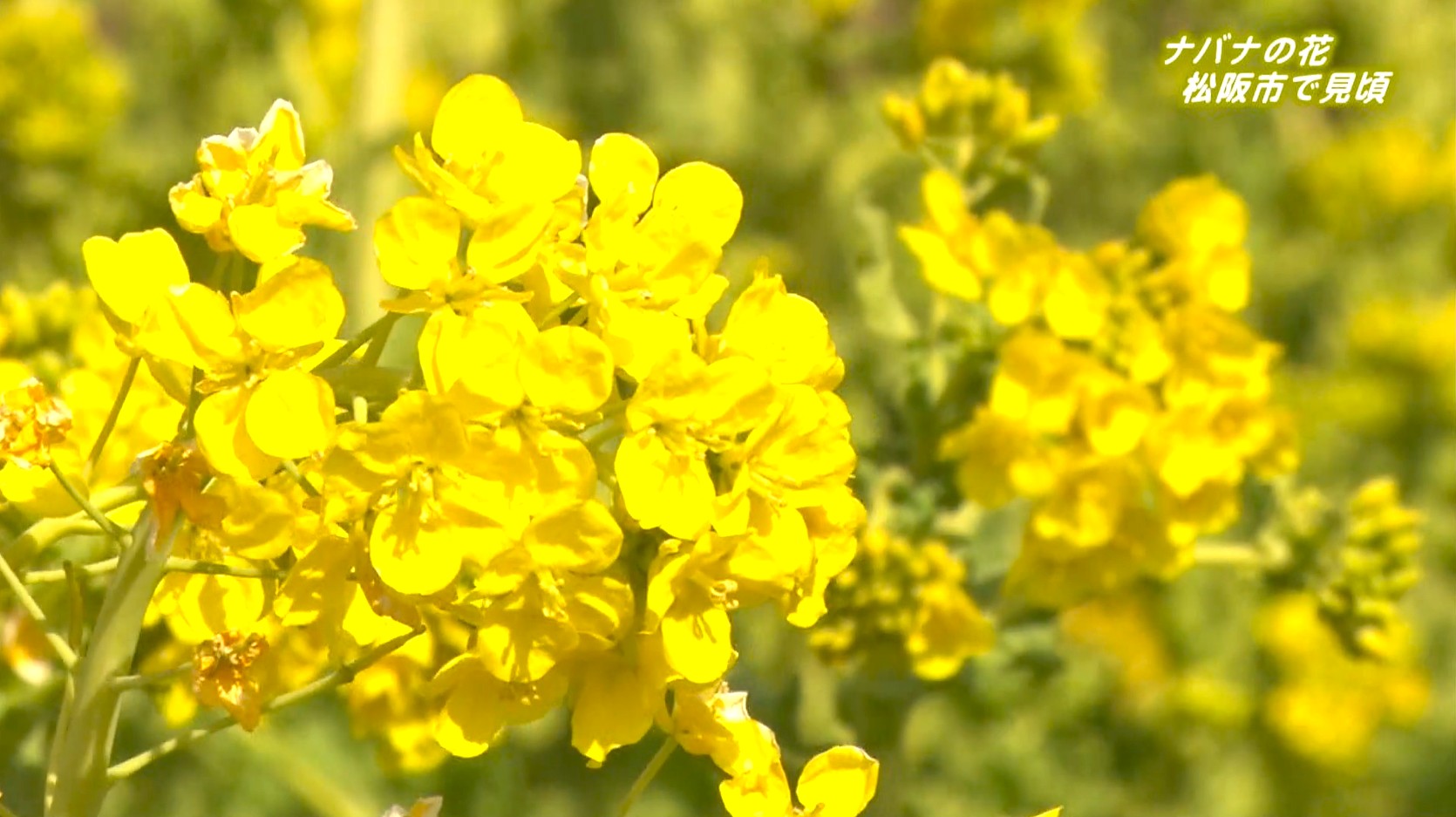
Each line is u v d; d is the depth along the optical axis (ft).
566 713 4.60
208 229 2.32
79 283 5.08
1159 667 5.08
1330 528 3.06
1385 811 5.48
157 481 2.31
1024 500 3.15
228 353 2.30
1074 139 6.57
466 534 2.29
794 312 2.33
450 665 2.33
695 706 2.35
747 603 2.34
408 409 2.28
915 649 2.89
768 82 6.15
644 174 2.34
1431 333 5.90
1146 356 2.80
